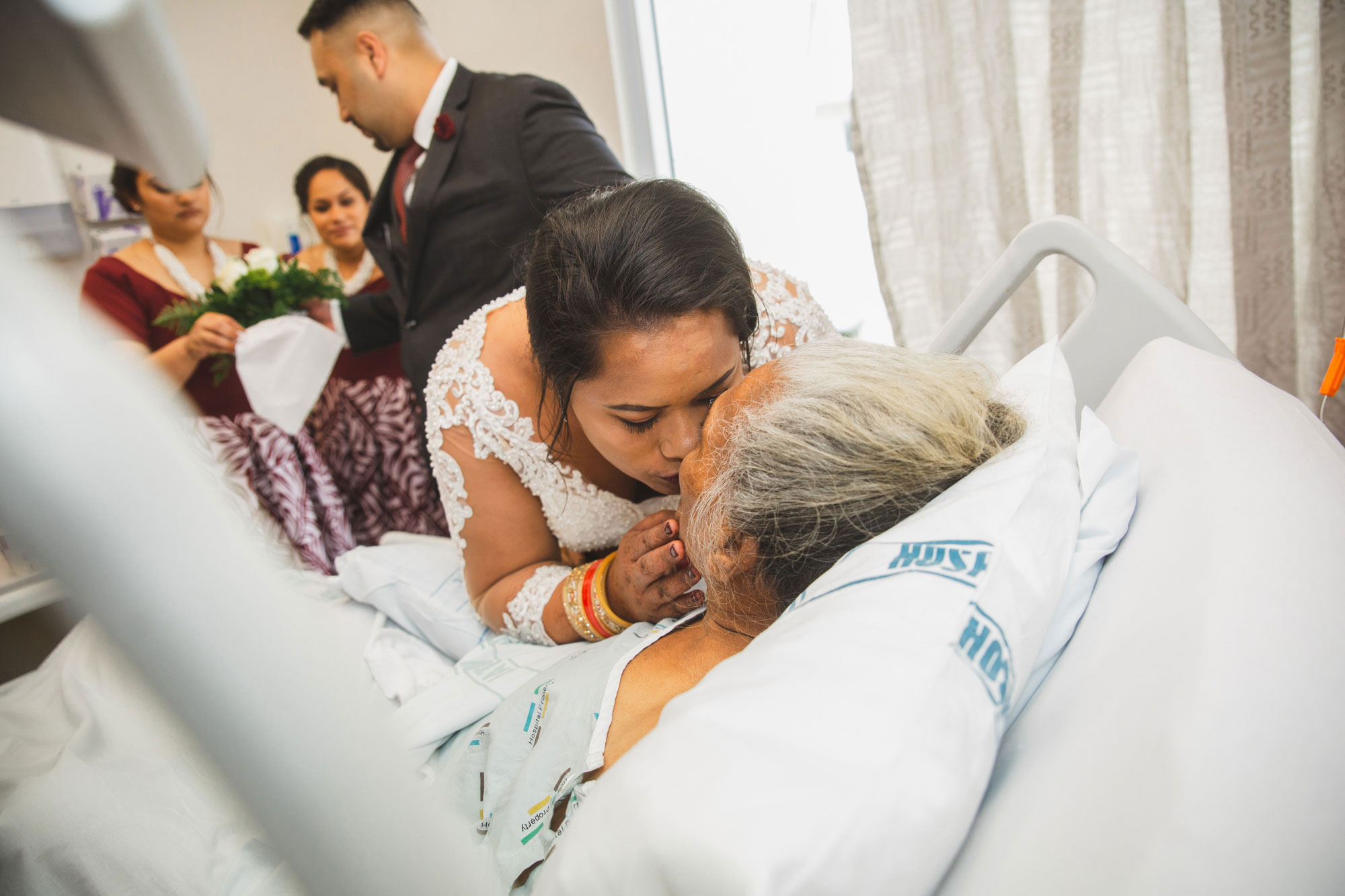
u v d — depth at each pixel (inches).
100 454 8.4
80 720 43.2
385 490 105.0
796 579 28.4
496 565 51.8
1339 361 42.6
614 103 97.9
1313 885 15.2
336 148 124.8
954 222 72.7
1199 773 16.9
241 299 88.7
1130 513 30.6
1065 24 63.6
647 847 17.5
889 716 19.1
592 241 33.3
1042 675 26.7
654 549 39.9
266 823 10.4
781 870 16.3
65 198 100.3
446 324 76.3
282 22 119.5
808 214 95.4
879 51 70.8
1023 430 29.4
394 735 11.5
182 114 7.9
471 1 101.5
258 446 92.4
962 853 20.0
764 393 29.2
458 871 12.0
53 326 8.3
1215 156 61.2
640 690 31.9
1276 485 26.5
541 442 48.0
